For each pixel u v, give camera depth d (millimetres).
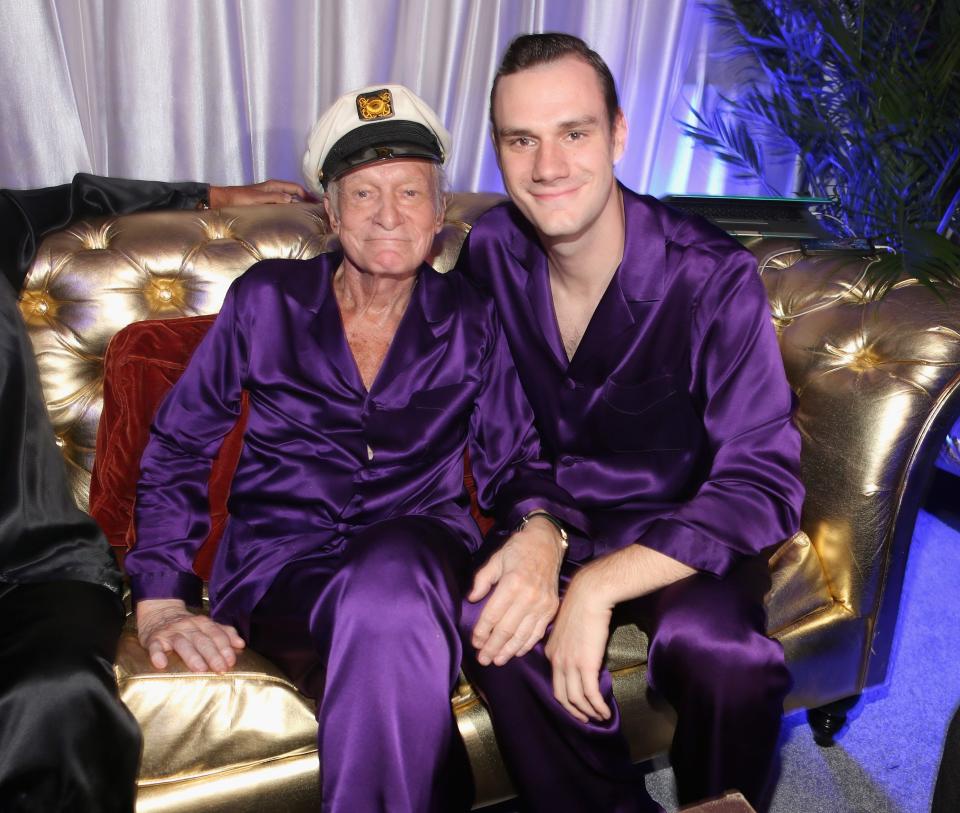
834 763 1600
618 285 1299
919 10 2285
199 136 2107
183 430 1376
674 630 1159
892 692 1785
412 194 1293
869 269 1557
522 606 1165
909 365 1404
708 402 1301
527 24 2279
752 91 2555
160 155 2098
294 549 1342
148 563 1305
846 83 2297
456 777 1145
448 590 1152
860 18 2174
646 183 2541
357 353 1396
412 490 1378
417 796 1091
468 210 1813
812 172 2494
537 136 1199
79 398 1562
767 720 1154
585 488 1395
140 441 1445
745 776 1168
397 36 2188
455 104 2270
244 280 1394
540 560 1209
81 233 1624
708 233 1325
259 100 2145
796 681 1422
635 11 2348
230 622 1312
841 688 1488
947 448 2377
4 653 1113
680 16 2389
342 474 1365
